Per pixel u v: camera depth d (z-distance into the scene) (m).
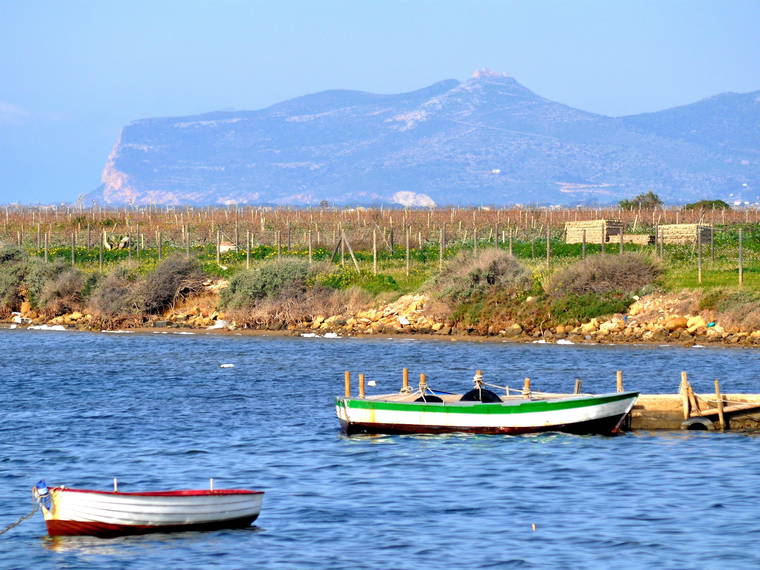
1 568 60.62
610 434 96.56
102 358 160.50
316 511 71.88
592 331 172.25
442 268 197.12
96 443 95.12
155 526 66.00
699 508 72.19
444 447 92.19
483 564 60.78
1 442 95.69
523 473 82.44
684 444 92.75
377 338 181.50
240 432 100.06
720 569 59.66
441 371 140.12
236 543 64.81
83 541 65.19
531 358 151.62
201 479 81.44
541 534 66.44
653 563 60.81
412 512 71.56
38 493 65.56
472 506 73.06
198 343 179.38
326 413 110.50
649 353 154.12
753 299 168.38
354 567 60.31
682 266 197.12
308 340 180.75
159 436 98.31
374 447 92.62
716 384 99.19
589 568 59.97
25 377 139.62
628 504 73.38
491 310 181.88
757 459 86.56
